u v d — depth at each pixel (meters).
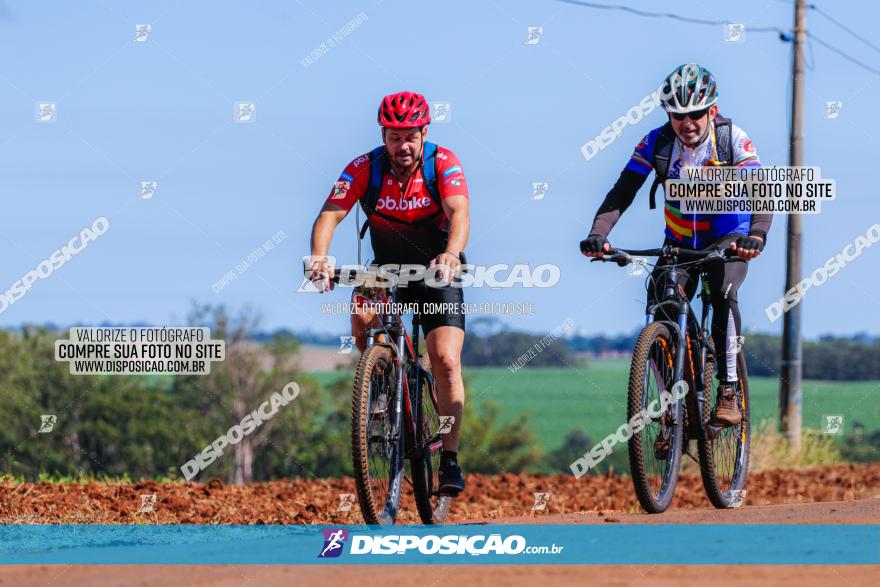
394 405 15.29
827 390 97.69
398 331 15.39
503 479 29.56
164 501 21.12
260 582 11.00
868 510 14.84
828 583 10.41
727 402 16.92
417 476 16.02
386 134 15.48
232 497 22.42
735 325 16.84
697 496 26.97
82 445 132.88
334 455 133.12
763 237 16.02
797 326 38.62
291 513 20.03
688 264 16.23
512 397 189.50
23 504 20.11
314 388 128.12
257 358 119.88
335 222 15.81
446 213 15.45
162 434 126.25
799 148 39.66
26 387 131.75
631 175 17.00
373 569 11.69
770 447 36.97
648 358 15.55
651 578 10.76
